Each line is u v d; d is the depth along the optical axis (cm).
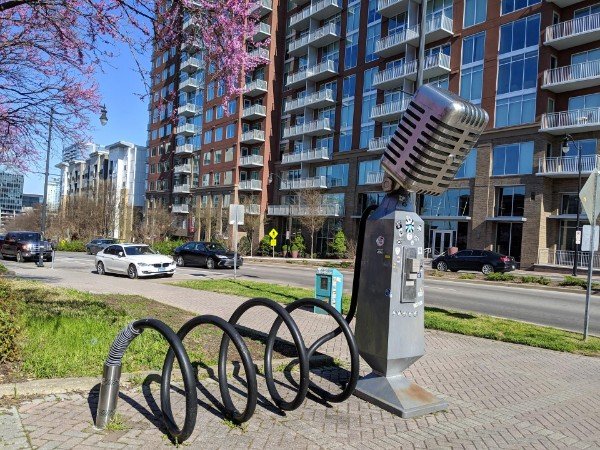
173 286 1559
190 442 381
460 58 3603
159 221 6138
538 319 1273
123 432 388
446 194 3662
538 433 448
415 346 511
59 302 966
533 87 3138
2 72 820
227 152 6009
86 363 538
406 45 3931
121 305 1018
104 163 10144
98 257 2106
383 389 498
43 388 452
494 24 3384
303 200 4650
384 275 502
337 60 4856
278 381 554
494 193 3328
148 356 582
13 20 745
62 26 708
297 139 5288
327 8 4834
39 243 2847
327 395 498
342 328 474
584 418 497
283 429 421
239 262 2700
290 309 520
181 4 589
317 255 4694
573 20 2970
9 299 638
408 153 478
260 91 5606
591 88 2977
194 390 367
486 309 1412
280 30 5634
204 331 779
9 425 379
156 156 8088
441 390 565
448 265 2961
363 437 414
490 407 514
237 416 419
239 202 5862
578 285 2130
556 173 2995
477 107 463
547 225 3133
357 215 4450
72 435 374
